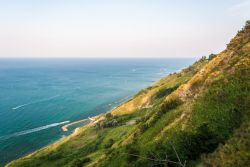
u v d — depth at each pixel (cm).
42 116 17125
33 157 10138
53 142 12888
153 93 13650
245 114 3838
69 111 18412
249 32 6241
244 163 2252
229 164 2339
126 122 11719
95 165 6500
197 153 3588
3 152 11775
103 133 11112
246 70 4625
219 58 6331
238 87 4362
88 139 11156
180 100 6250
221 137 3644
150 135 5550
